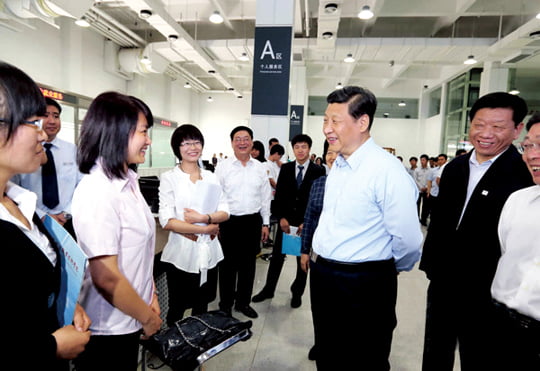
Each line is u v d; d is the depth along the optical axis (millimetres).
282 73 3713
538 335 970
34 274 585
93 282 822
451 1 6195
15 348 537
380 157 1232
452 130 10680
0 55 5590
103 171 855
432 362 1473
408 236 1196
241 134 2252
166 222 1606
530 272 991
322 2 5195
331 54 8406
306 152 2543
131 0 5250
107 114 842
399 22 7801
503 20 7312
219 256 1827
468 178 1405
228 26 8148
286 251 2316
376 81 13258
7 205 614
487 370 1197
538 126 964
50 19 4852
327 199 1355
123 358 928
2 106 538
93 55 8070
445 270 1426
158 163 9594
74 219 822
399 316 2471
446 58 8141
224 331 1273
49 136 2020
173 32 6465
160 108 11602
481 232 1283
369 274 1233
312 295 1414
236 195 2279
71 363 1141
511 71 8312
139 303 867
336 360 1312
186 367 1146
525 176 1224
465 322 1318
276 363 1864
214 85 13859
